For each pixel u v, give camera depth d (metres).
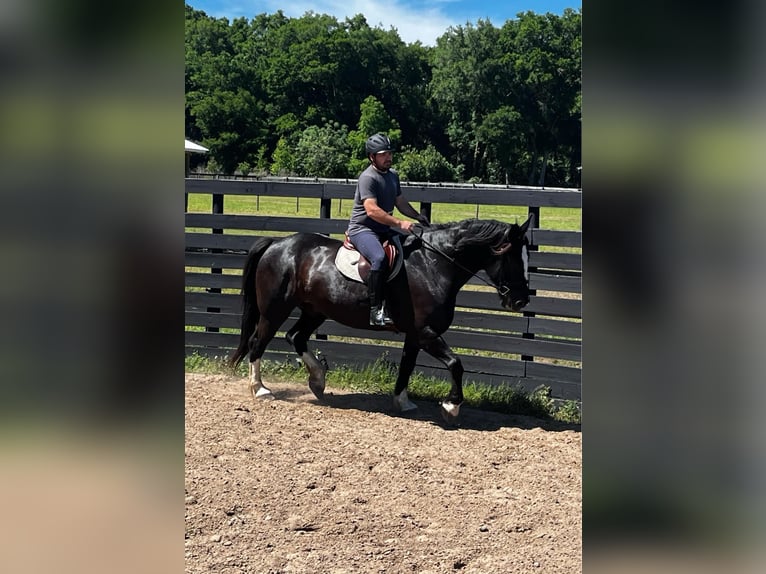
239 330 7.75
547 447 5.12
